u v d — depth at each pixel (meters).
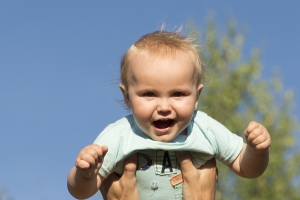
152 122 4.32
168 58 4.33
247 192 15.84
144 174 4.40
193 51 4.50
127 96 4.59
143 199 4.45
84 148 4.05
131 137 4.43
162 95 4.29
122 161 4.39
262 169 4.47
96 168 4.06
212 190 4.56
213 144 4.53
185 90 4.31
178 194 4.43
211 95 16.62
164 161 4.40
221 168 15.94
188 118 4.33
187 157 4.41
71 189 4.33
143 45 4.47
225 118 16.56
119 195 4.45
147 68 4.30
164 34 4.70
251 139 4.27
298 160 16.42
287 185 16.25
